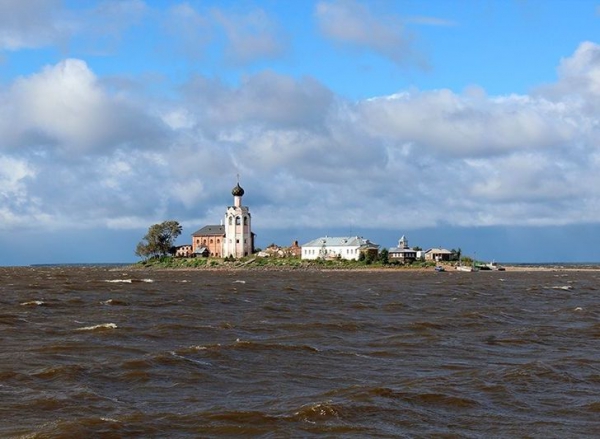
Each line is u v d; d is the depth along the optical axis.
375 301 109.81
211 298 109.06
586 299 120.12
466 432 35.06
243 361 51.91
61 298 104.62
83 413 36.81
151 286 146.75
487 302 111.12
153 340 61.16
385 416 37.25
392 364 52.75
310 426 35.09
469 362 53.94
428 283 173.75
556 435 34.69
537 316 88.44
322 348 58.91
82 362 49.66
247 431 34.12
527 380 46.19
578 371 49.25
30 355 51.91
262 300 107.56
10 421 35.16
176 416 36.34
